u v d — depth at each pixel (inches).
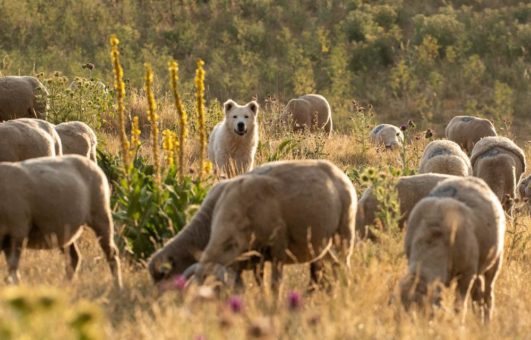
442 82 2333.9
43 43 2372.0
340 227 587.5
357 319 496.7
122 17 2588.6
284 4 2748.5
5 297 309.7
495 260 585.0
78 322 306.3
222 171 1024.2
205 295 467.2
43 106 1237.1
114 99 1422.2
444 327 488.4
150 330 462.6
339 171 592.7
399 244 624.1
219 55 2427.4
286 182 558.3
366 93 2311.8
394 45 2512.3
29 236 577.0
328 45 2506.2
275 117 1604.3
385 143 1572.3
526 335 538.9
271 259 562.6
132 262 678.5
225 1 2701.8
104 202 611.5
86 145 960.9
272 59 2413.9
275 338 471.8
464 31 2568.9
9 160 840.9
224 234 544.7
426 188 734.5
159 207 686.5
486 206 571.2
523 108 2258.9
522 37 2536.9
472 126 1461.6
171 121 1467.8
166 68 2266.2
